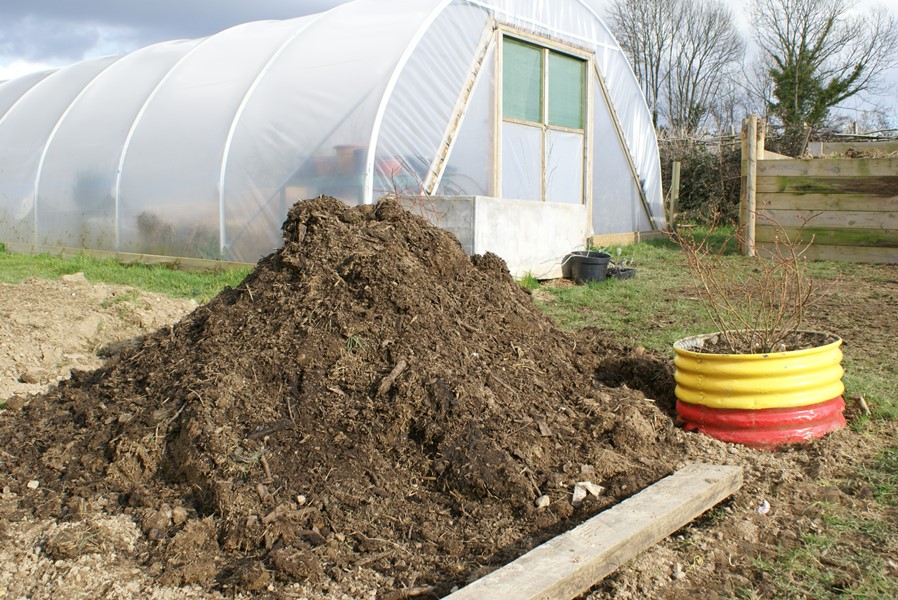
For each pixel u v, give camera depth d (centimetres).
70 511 351
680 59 4009
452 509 347
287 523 326
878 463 402
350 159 912
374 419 380
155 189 1096
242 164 1006
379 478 357
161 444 378
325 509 338
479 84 1092
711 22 3900
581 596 292
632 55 4056
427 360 406
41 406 446
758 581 304
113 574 306
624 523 315
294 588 295
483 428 381
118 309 711
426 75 991
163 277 980
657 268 1096
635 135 1495
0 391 521
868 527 341
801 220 1162
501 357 450
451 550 317
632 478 367
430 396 388
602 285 930
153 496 357
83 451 393
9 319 645
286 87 1024
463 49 1059
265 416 382
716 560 317
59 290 741
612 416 414
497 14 1122
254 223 994
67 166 1227
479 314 473
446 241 505
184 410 388
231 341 431
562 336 529
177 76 1199
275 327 428
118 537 330
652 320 727
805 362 429
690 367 445
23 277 981
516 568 283
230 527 326
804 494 372
